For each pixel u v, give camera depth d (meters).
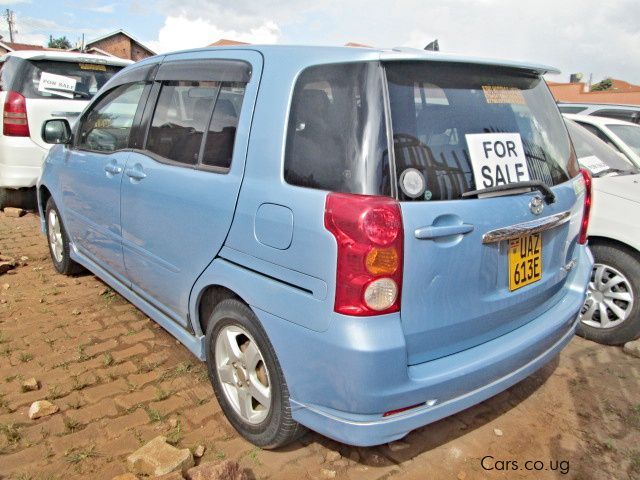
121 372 3.28
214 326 2.72
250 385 2.56
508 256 2.41
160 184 3.02
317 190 2.14
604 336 3.93
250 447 2.65
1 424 2.76
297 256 2.17
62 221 4.55
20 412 2.87
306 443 2.70
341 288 2.01
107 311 4.12
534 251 2.56
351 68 2.17
